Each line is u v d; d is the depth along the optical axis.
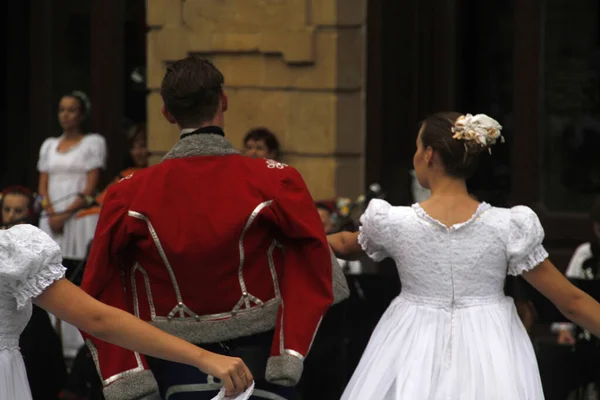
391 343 7.07
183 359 5.20
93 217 14.85
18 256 5.24
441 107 14.49
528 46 13.93
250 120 14.49
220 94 6.18
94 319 5.23
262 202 5.88
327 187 14.19
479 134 7.03
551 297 6.95
